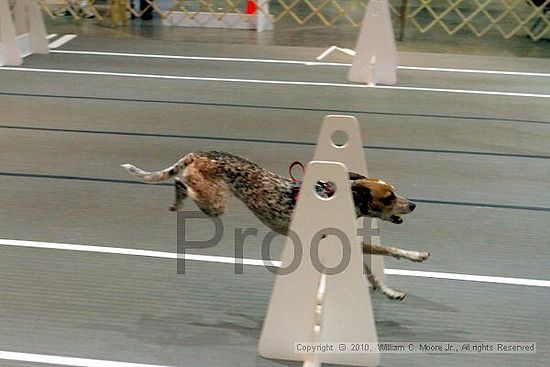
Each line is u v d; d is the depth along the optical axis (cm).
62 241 413
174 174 348
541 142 609
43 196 477
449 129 638
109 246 409
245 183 332
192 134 607
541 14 1102
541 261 402
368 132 622
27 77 784
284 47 973
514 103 725
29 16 880
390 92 754
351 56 916
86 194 482
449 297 361
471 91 767
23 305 345
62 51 914
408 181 516
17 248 403
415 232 435
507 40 1080
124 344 316
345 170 279
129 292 360
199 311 344
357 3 1397
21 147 570
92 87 751
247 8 1123
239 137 602
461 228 442
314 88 761
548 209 473
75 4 1188
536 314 347
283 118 656
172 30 1086
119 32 1060
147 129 619
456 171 538
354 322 296
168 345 316
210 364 302
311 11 1311
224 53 924
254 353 310
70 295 355
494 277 382
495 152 582
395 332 329
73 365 299
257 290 364
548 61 925
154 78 791
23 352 308
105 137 597
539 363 309
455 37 1096
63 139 590
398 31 1134
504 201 485
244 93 737
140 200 474
